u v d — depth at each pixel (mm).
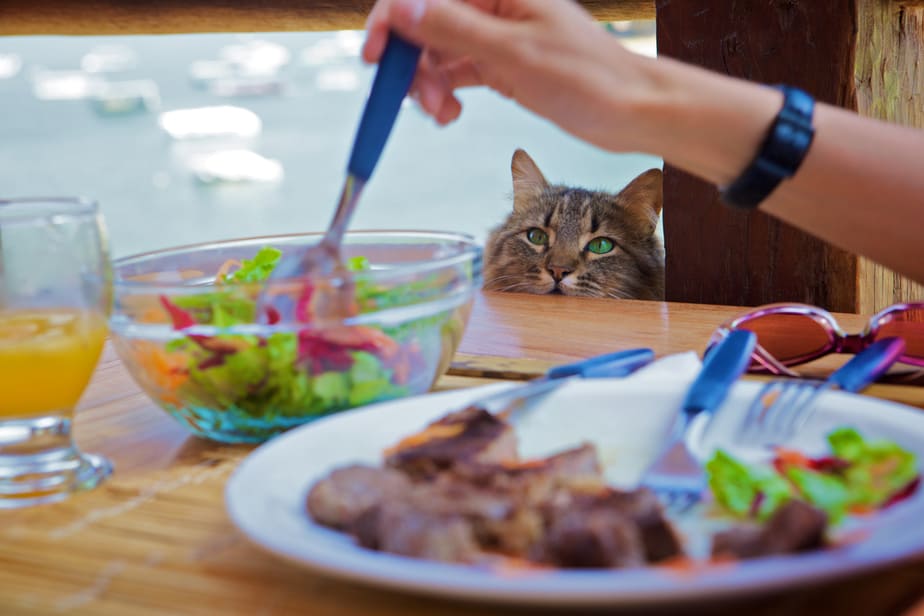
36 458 690
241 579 522
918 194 819
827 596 471
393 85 740
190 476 692
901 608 457
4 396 662
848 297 1423
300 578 520
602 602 415
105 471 699
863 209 830
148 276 860
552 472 549
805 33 1367
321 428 649
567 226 2137
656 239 2246
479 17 724
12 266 653
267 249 865
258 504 537
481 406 678
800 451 634
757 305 1477
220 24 1923
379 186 6273
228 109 7156
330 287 708
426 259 911
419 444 585
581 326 1140
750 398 685
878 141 826
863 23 1383
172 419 830
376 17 794
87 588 520
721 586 412
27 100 7234
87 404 898
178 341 707
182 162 6906
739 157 798
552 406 695
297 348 707
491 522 485
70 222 667
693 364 789
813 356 907
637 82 756
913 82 1639
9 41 4164
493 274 2236
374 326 729
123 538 583
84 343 671
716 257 1484
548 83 734
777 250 1446
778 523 468
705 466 573
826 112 836
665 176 1491
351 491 527
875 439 628
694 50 1436
